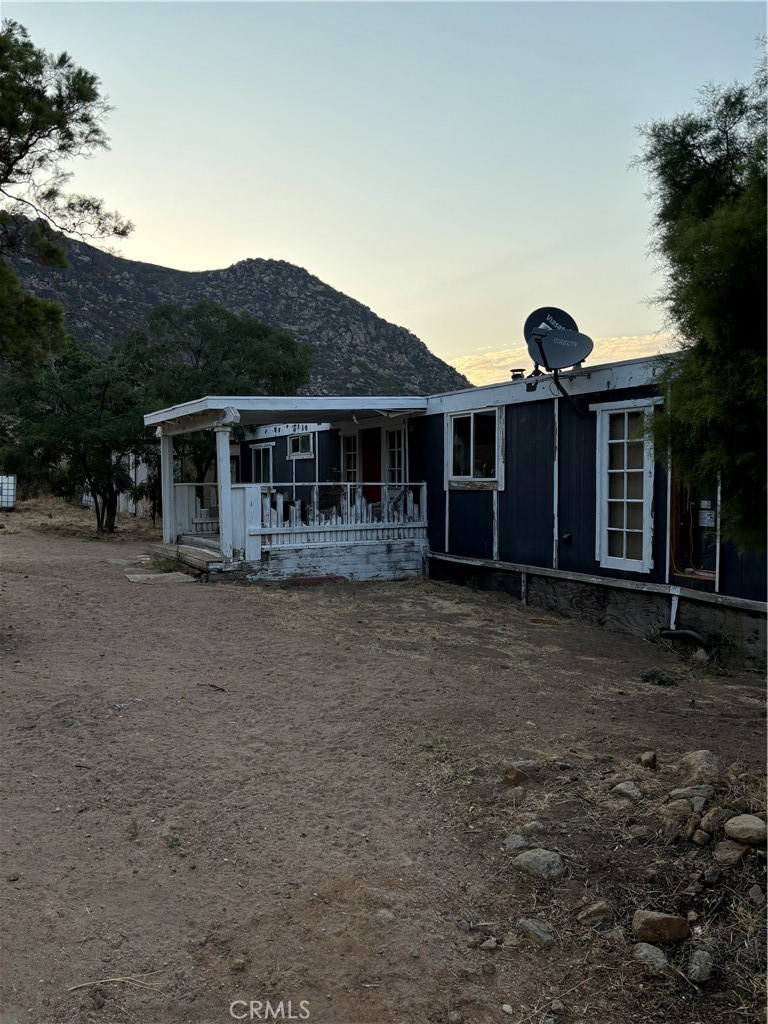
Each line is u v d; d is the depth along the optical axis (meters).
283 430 18.47
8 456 18.64
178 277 85.94
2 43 7.30
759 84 4.47
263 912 3.11
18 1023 2.48
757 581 7.66
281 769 4.48
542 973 2.79
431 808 4.02
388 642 7.77
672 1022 2.56
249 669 6.60
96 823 3.79
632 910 3.11
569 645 8.22
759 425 3.66
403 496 12.87
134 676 6.24
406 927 3.03
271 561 11.59
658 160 4.82
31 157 8.05
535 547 10.63
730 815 3.59
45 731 4.94
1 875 3.31
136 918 3.06
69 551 14.62
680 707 5.92
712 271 3.61
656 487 8.76
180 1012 2.57
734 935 2.94
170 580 11.16
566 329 9.55
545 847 3.56
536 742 4.92
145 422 13.90
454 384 80.44
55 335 8.23
